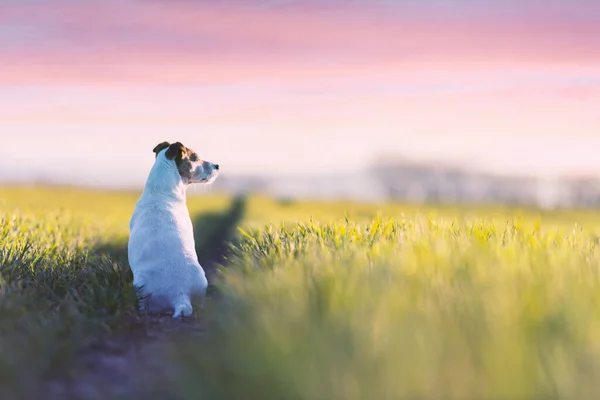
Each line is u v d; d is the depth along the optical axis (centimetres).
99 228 1516
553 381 346
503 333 382
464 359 367
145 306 675
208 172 794
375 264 558
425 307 427
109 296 654
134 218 751
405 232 798
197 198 4581
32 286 695
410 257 552
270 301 487
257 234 970
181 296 675
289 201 4259
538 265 532
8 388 420
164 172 765
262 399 373
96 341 543
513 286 456
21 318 558
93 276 721
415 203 4388
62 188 5266
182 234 727
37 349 476
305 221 1084
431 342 381
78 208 2580
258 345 406
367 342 386
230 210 3312
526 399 340
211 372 401
